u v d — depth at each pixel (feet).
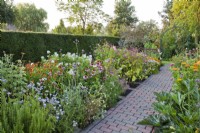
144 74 24.91
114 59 22.40
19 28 102.17
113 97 14.56
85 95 12.41
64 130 9.51
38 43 31.22
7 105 7.75
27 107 7.43
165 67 38.37
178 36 45.80
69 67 15.42
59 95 11.77
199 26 35.27
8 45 26.73
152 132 10.71
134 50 29.53
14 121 7.10
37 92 11.13
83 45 41.27
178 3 38.09
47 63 15.34
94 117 11.86
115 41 56.80
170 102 11.35
